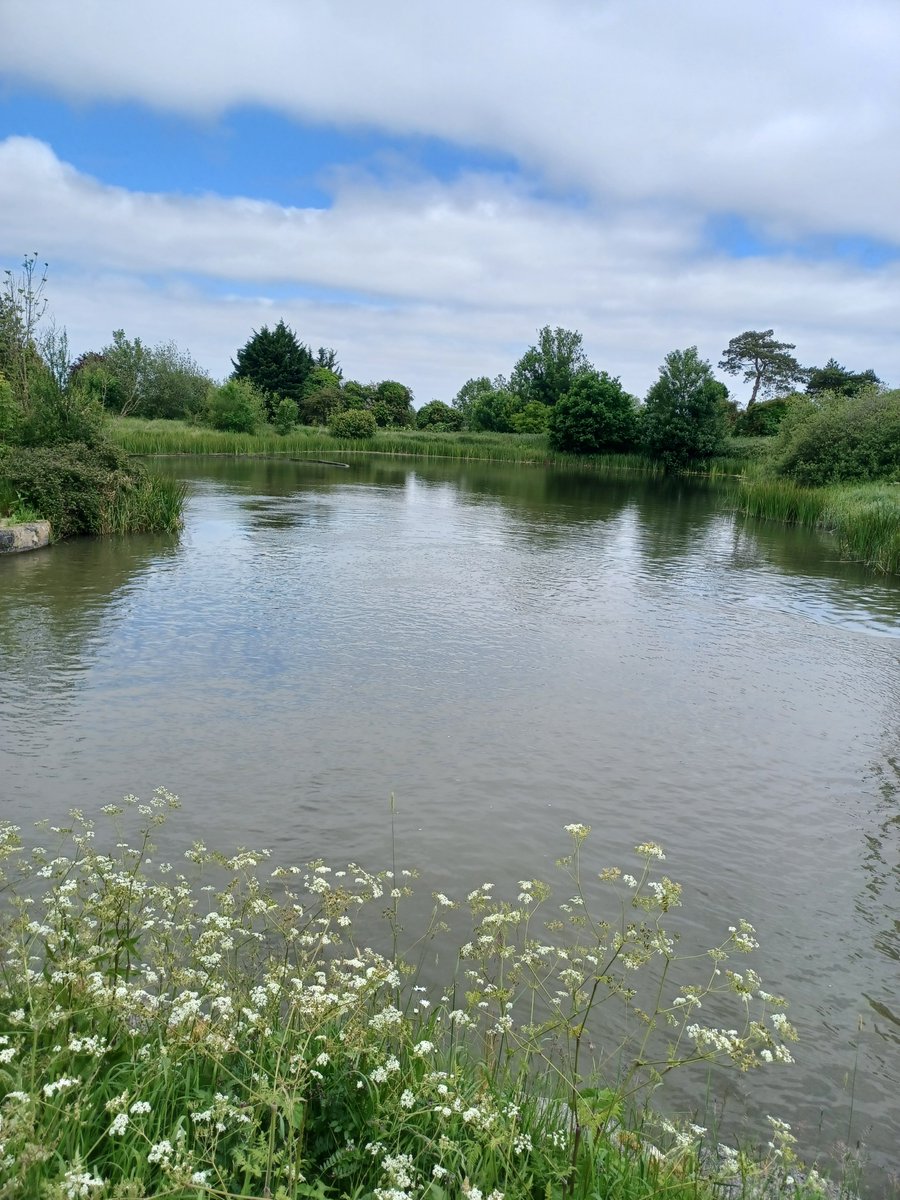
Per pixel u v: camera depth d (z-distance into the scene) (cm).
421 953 447
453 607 1292
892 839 620
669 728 819
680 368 5666
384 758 705
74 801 597
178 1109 255
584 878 539
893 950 487
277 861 533
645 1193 252
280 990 292
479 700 866
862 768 748
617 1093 300
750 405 7869
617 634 1180
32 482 1681
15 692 816
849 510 2308
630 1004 423
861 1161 334
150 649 982
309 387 7931
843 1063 394
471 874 534
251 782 645
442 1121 246
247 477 3425
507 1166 238
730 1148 322
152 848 505
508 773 690
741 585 1603
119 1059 274
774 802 670
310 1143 257
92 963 295
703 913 511
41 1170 207
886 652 1145
